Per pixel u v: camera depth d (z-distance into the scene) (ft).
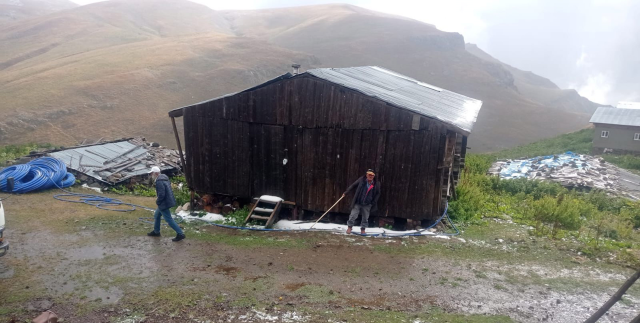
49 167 44.29
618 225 37.01
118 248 28.17
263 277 24.41
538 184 55.26
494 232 34.71
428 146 32.07
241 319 19.71
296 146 35.32
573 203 41.96
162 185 29.12
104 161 52.54
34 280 22.76
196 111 37.37
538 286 24.31
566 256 29.58
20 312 19.51
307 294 22.39
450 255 28.91
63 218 33.94
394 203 33.63
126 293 21.84
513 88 435.12
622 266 27.91
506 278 25.38
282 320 19.71
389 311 20.89
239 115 36.32
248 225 34.83
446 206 34.86
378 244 30.73
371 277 24.93
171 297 21.53
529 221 38.93
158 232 30.83
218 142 37.37
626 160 101.04
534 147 138.10
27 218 33.06
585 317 20.79
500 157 116.26
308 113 34.45
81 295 21.43
